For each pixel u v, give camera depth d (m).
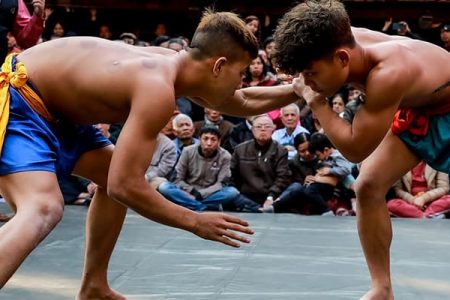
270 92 2.76
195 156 5.77
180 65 2.39
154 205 2.26
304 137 5.77
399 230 4.87
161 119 2.25
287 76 2.70
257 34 7.02
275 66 2.53
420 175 5.68
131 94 2.28
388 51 2.50
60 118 2.46
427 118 2.74
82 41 2.43
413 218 5.49
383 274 2.83
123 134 2.24
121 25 9.15
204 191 5.72
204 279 3.34
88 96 2.36
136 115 2.24
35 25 4.78
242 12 8.56
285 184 5.78
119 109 2.36
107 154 2.62
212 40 2.37
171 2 8.76
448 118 2.73
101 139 2.62
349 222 5.14
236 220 2.31
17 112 2.37
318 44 2.40
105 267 2.76
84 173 2.63
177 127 6.11
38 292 3.08
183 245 4.12
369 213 2.79
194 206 5.64
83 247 4.05
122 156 2.22
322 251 4.05
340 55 2.43
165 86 2.27
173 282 3.27
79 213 5.30
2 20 4.72
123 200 2.25
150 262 3.67
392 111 2.49
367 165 2.78
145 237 4.34
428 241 4.46
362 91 2.62
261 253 3.94
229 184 5.82
